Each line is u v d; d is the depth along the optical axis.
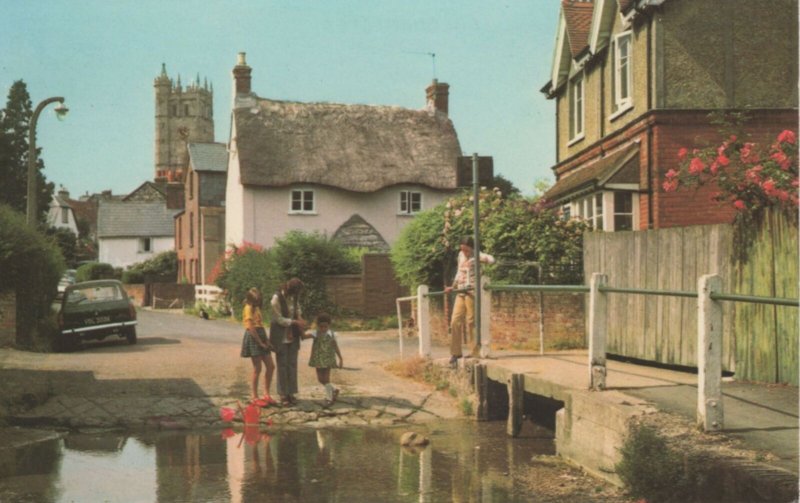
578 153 23.31
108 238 79.38
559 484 8.46
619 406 8.43
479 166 13.68
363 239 41.31
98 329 21.78
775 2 18.64
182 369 16.06
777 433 7.29
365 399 13.78
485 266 17.95
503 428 12.14
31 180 23.56
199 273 51.75
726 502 6.29
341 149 42.78
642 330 12.76
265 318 31.22
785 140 11.41
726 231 10.95
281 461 9.90
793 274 9.49
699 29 18.58
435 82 45.94
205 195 51.50
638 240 12.89
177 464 9.76
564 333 17.08
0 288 20.78
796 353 9.49
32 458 10.15
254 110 42.88
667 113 18.41
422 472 9.21
